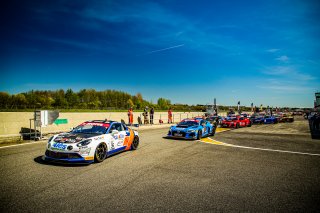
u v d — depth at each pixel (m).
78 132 7.20
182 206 3.80
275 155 8.55
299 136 15.34
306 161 7.58
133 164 6.60
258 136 15.20
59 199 3.91
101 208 3.61
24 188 4.37
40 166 6.00
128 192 4.36
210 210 3.68
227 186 4.89
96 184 4.75
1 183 4.62
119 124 8.24
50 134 12.59
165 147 9.92
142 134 15.09
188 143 11.37
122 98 75.19
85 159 6.12
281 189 4.77
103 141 6.83
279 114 33.44
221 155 8.36
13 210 3.43
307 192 4.62
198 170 6.14
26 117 11.62
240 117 23.97
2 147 8.87
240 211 3.67
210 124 14.78
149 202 3.92
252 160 7.59
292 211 3.72
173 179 5.28
